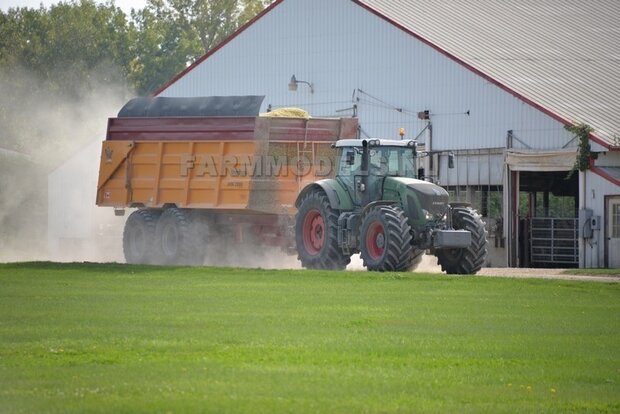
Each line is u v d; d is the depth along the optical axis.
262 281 56.81
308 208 68.81
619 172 88.62
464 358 34.31
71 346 35.75
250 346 35.78
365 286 54.47
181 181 75.19
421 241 63.91
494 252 94.38
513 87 94.81
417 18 108.50
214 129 73.81
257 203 71.50
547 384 30.81
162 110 77.62
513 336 38.62
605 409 28.06
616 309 46.31
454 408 27.62
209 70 118.62
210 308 45.31
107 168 79.75
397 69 103.12
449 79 98.81
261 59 114.44
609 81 100.94
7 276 59.62
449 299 49.28
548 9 120.31
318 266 67.44
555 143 91.12
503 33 109.81
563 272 73.19
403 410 27.23
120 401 27.69
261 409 26.89
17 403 27.45
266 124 71.88
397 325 40.84
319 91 109.56
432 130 100.00
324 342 36.66
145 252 76.94
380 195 66.31
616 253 87.38
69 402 27.58
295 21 111.75
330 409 27.08
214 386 29.56
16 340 36.91
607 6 122.69
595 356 34.91
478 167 96.19
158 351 34.81
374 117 104.88
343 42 107.62
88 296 49.56
